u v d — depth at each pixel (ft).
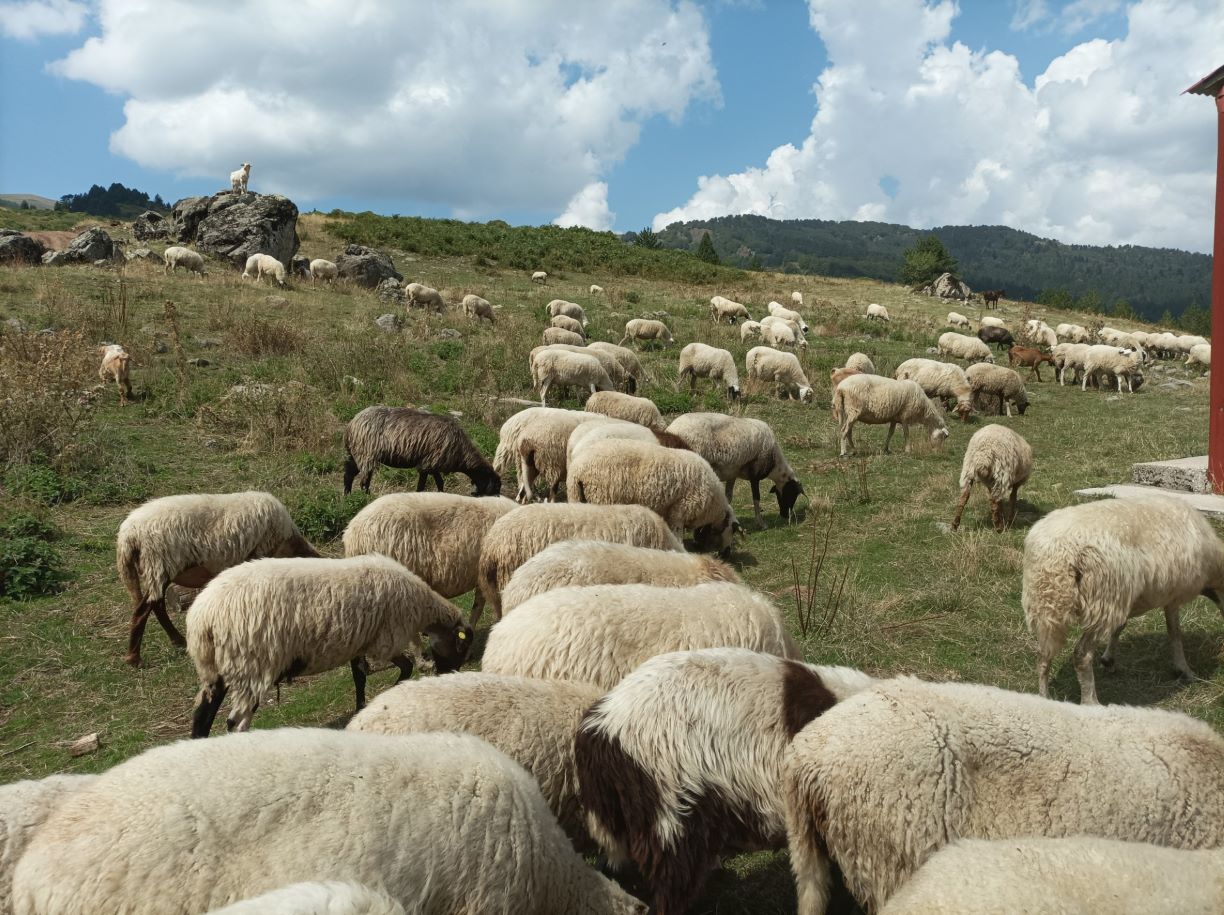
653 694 11.46
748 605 14.61
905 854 9.67
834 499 34.53
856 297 140.87
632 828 11.32
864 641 20.35
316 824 8.89
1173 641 18.33
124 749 16.66
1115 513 16.94
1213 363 31.53
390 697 12.36
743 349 75.72
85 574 24.75
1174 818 9.93
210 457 35.99
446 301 85.40
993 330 93.76
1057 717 10.50
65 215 164.35
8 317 52.13
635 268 137.59
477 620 22.56
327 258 107.65
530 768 12.04
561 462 31.76
